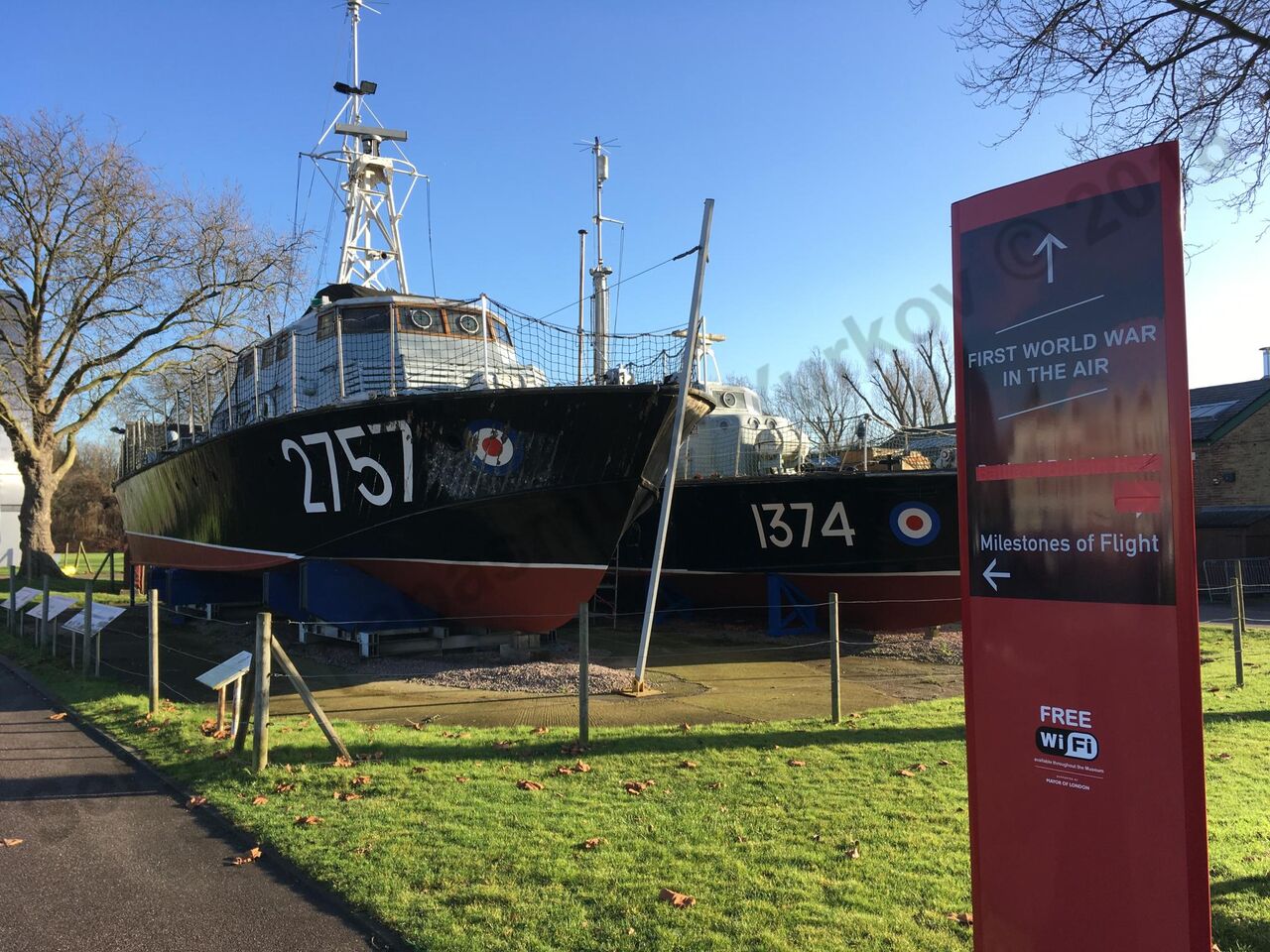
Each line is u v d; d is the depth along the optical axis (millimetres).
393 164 14438
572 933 3014
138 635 11969
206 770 5105
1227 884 3445
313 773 4957
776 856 3715
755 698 7680
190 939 3082
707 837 3941
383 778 4855
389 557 9164
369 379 9469
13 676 8711
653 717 6766
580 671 5676
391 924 3135
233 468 10648
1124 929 2201
